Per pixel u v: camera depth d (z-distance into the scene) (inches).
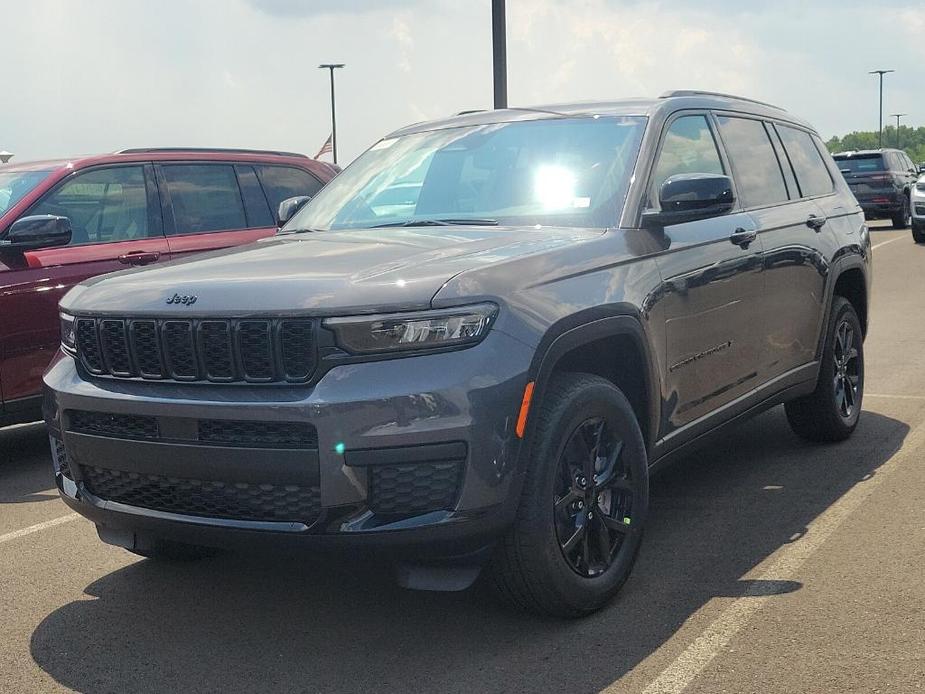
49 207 260.2
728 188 161.8
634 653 131.6
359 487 123.4
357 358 124.6
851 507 187.0
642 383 156.5
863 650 129.1
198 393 129.8
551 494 134.3
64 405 141.5
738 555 165.6
